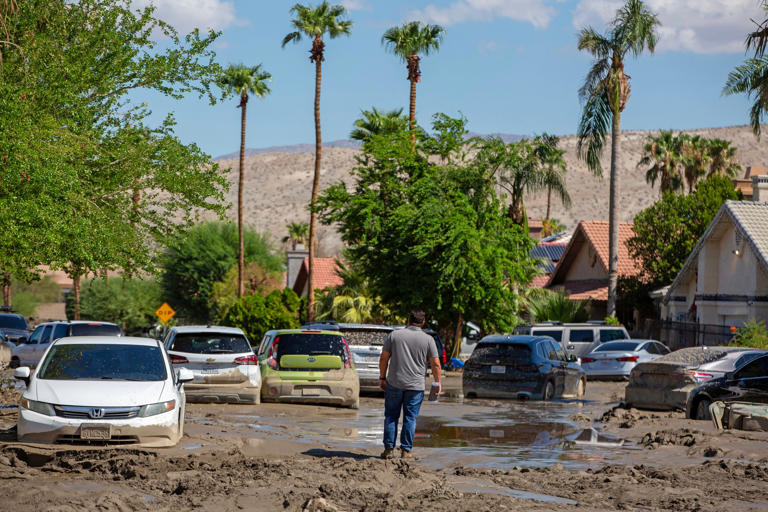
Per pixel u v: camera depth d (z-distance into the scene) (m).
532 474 15.43
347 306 68.19
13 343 52.66
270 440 19.25
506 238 50.34
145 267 28.41
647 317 67.88
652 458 17.58
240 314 74.56
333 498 12.80
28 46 25.41
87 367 18.19
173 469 14.94
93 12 28.08
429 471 15.44
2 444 16.73
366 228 49.56
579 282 78.81
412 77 70.31
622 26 59.31
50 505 11.64
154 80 28.59
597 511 12.48
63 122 25.17
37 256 23.31
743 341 43.91
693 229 65.75
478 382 32.69
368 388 33.81
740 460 17.16
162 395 17.53
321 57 72.81
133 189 28.58
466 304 49.19
